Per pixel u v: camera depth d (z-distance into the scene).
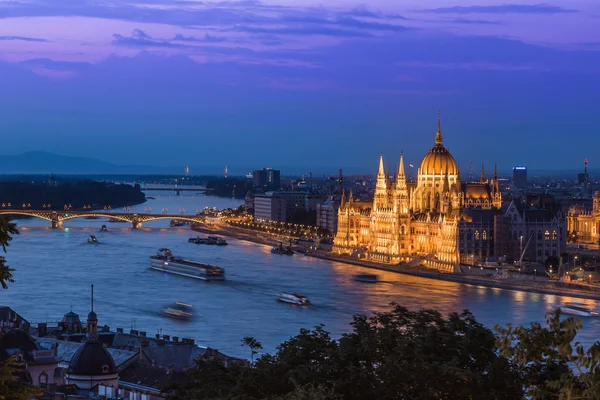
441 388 186.88
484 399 184.75
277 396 176.25
